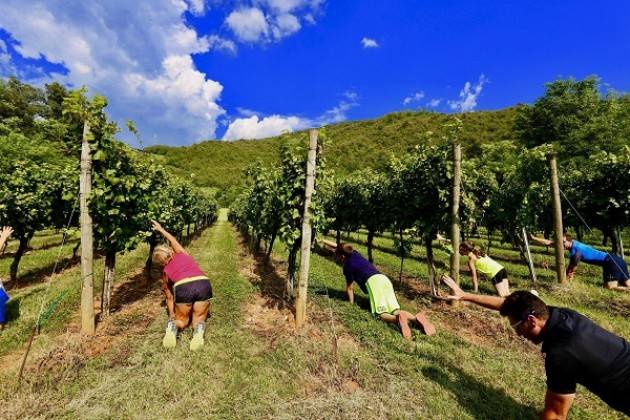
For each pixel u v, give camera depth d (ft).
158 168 33.81
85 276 17.20
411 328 19.65
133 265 38.24
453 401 12.50
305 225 19.24
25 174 32.40
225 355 15.46
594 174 37.63
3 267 36.40
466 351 16.65
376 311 20.02
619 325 20.72
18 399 11.77
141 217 22.04
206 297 17.99
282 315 21.30
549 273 37.19
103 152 17.31
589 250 26.78
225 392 12.69
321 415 11.39
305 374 13.99
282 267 37.99
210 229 98.58
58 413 11.37
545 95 115.24
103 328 18.57
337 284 29.84
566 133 107.04
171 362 14.43
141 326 19.42
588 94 107.86
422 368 14.87
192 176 60.18
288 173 23.02
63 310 21.20
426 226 25.76
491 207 34.01
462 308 23.66
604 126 91.35
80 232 17.75
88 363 14.60
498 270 25.20
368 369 14.57
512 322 9.96
